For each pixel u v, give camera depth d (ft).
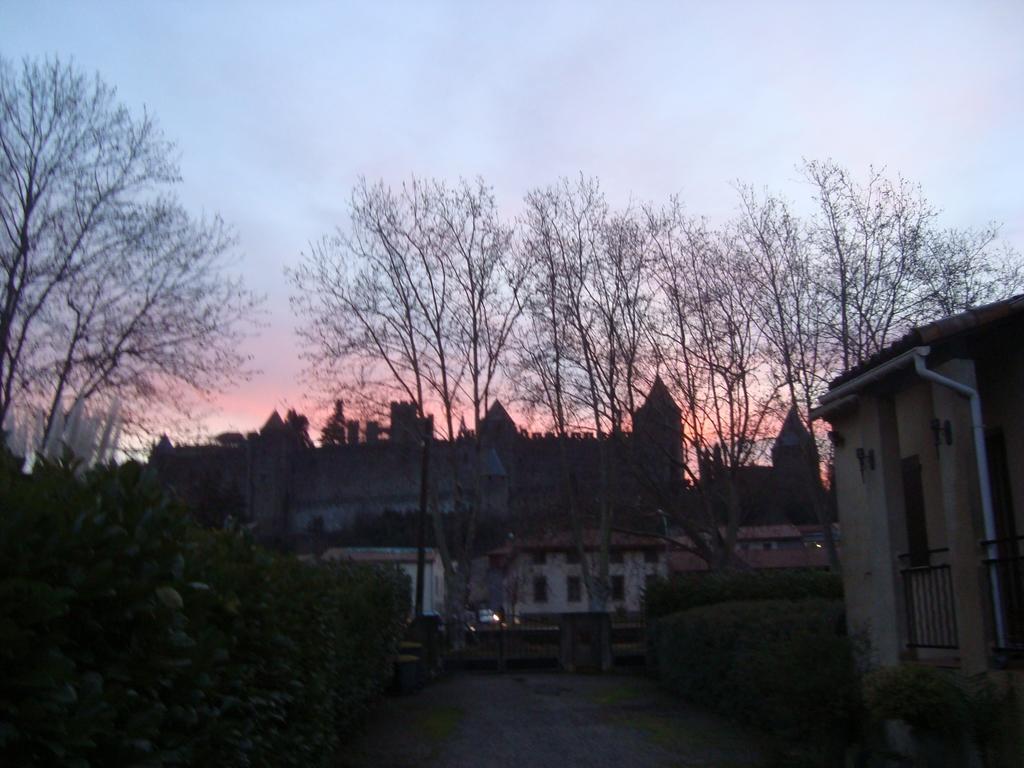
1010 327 31.60
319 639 31.68
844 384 38.17
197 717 16.97
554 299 110.01
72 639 13.83
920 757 28.27
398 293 116.88
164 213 83.15
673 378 104.17
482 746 45.62
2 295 78.33
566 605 199.62
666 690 71.61
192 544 19.79
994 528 29.58
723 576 81.41
